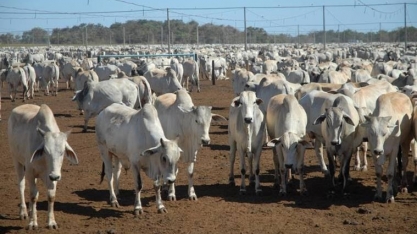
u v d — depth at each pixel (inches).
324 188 527.5
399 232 396.5
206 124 478.0
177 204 474.6
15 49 3597.4
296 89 776.3
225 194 509.0
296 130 507.5
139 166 446.3
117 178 498.6
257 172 510.3
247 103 497.7
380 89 653.3
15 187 539.5
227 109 1111.6
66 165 635.5
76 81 1149.1
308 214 442.6
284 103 511.8
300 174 499.2
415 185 532.7
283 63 1553.9
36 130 408.8
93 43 5728.3
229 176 543.5
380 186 481.1
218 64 1962.4
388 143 476.1
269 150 711.7
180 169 607.5
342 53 2534.5
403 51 2559.1
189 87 1616.6
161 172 425.7
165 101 526.0
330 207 462.0
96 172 601.3
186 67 1481.3
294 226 412.8
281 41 7273.6
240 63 2380.7
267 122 552.1
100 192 519.8
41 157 395.9
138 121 443.8
